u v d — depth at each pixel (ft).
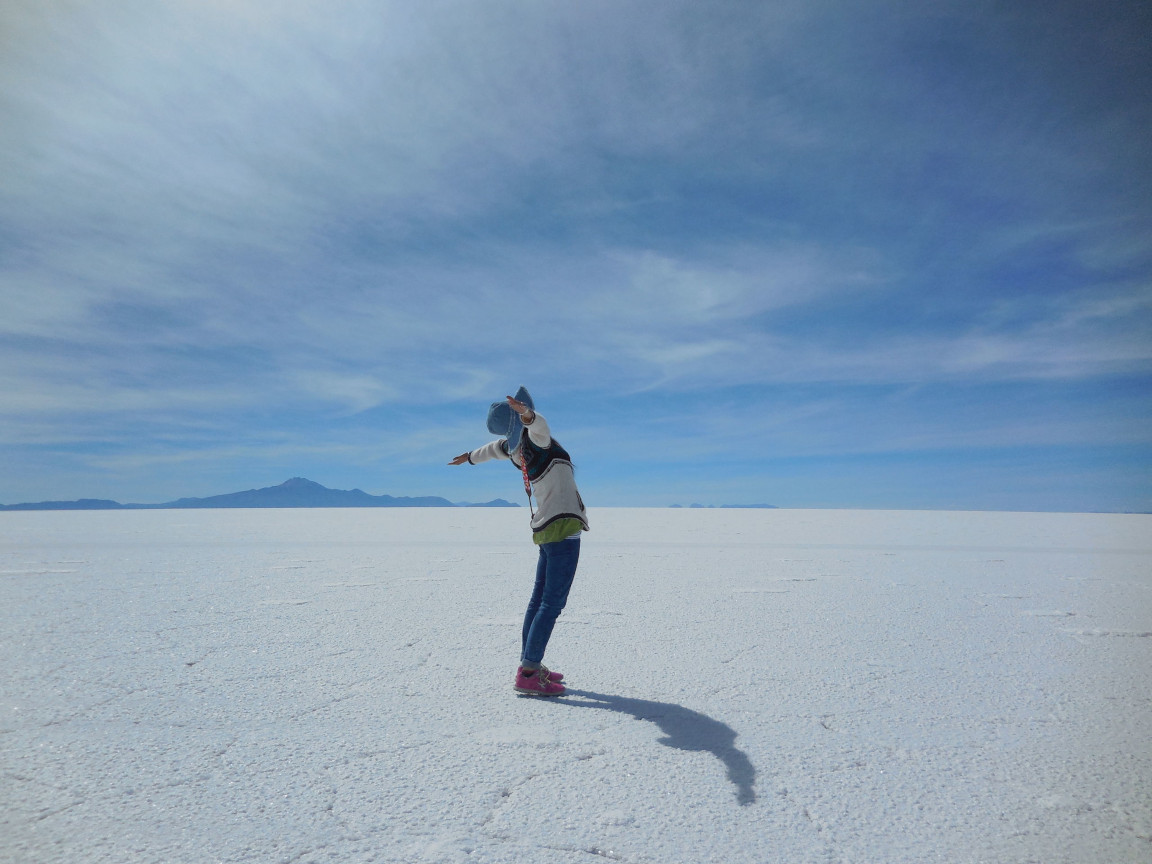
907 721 8.80
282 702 9.53
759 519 70.49
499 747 7.89
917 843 5.73
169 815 6.15
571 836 5.80
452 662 11.77
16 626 14.47
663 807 6.37
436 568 25.22
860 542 38.58
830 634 13.96
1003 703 9.52
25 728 8.41
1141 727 8.55
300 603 17.44
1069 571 24.66
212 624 14.79
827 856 5.51
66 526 52.24
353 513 96.68
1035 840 5.78
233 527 52.24
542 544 10.63
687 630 14.34
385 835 5.79
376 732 8.38
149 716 8.90
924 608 16.90
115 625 14.62
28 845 5.57
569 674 11.07
